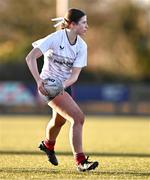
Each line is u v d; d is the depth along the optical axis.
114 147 37.28
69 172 22.80
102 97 92.19
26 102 89.94
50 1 119.88
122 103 92.31
